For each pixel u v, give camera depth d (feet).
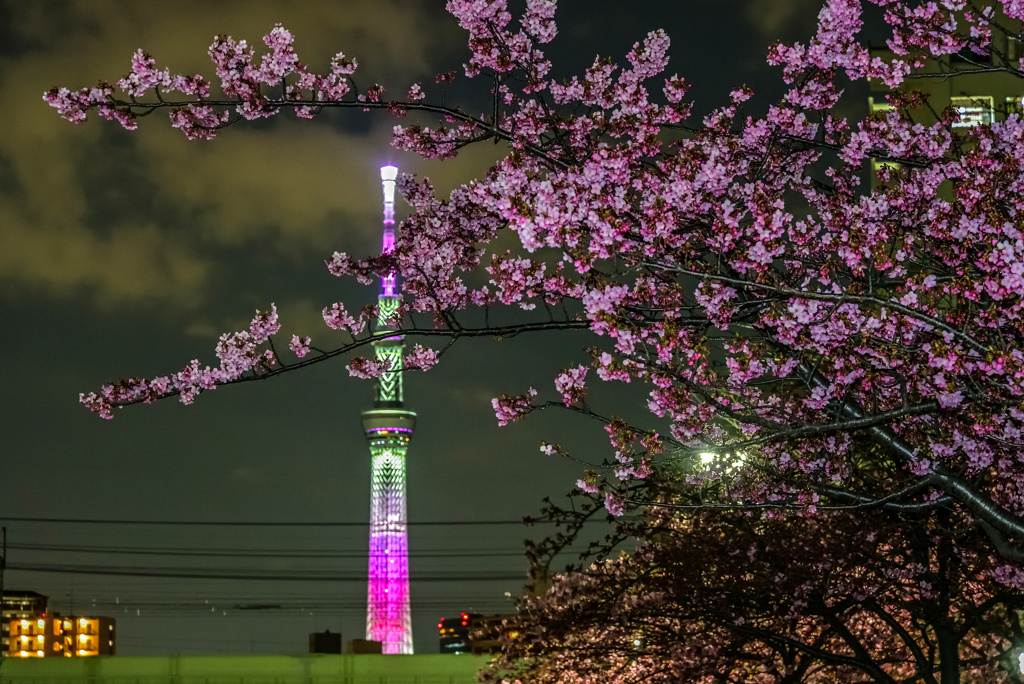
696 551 67.62
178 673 244.42
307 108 41.11
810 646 65.72
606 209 33.35
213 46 40.42
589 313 36.04
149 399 42.75
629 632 73.15
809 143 40.47
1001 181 35.14
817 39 38.91
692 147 40.47
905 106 38.86
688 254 35.70
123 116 41.29
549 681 81.41
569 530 75.00
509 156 35.65
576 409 40.75
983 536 57.82
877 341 36.55
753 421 41.06
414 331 39.60
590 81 40.40
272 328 43.11
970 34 38.19
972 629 69.21
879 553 66.13
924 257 38.29
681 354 38.34
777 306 36.58
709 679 76.79
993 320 33.63
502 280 38.17
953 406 37.73
